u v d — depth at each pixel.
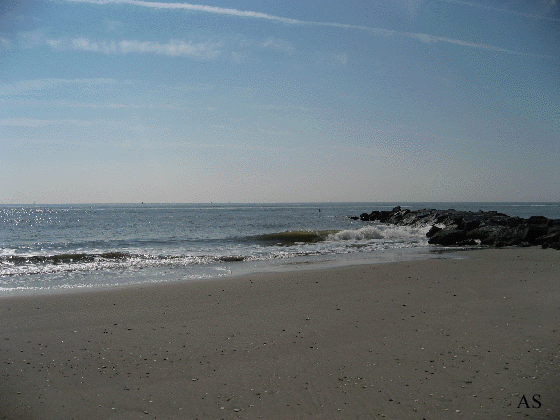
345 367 6.65
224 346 7.66
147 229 47.81
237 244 28.36
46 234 40.78
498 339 7.79
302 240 30.84
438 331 8.34
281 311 10.06
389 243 28.97
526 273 14.88
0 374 6.40
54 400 5.61
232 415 5.21
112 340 8.02
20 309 10.23
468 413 5.19
